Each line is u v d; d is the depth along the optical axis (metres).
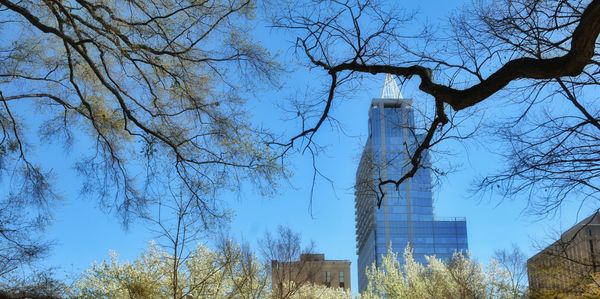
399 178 8.00
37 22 11.73
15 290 14.70
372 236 110.44
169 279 20.66
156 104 13.96
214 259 20.69
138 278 20.36
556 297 17.92
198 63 13.69
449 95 6.21
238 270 22.14
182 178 13.62
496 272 35.19
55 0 11.95
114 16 12.84
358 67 6.91
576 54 5.34
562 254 12.30
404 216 112.00
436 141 7.42
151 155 13.64
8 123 14.38
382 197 7.55
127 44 12.78
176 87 13.69
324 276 61.78
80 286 21.11
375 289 46.25
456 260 37.50
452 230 112.69
